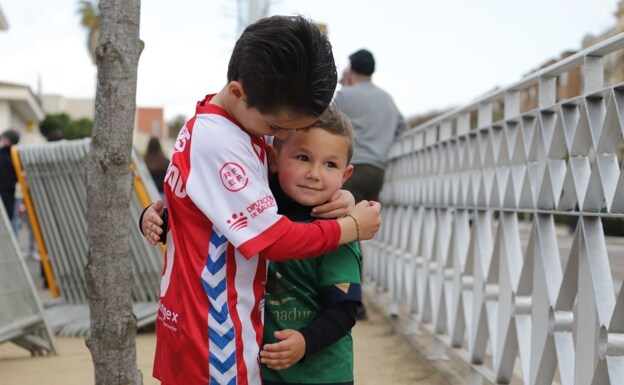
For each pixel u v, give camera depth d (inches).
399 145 262.8
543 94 123.4
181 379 79.4
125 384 109.8
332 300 82.2
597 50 103.1
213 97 82.9
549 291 117.8
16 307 185.2
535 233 124.0
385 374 175.8
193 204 79.0
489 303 150.5
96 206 108.1
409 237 237.3
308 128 82.4
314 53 74.2
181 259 79.5
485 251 153.7
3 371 177.5
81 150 233.8
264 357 78.7
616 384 94.8
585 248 104.7
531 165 127.3
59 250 243.0
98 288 108.6
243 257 78.3
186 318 78.2
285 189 83.9
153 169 326.3
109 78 106.8
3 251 181.5
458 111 177.2
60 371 176.9
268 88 73.3
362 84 231.3
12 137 347.3
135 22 108.3
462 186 174.4
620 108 96.3
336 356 84.1
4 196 346.9
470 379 159.0
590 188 102.9
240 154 77.0
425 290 205.6
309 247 78.0
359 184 222.8
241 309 78.2
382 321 249.0
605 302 101.0
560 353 114.1
